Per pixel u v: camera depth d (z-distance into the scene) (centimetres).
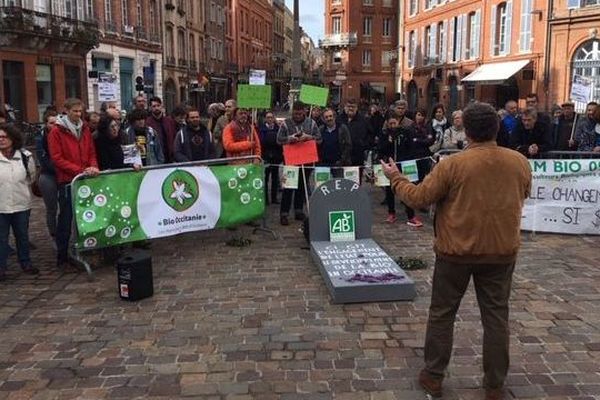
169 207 752
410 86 4484
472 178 372
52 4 2780
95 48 3152
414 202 394
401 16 4684
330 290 599
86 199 681
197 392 414
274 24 9312
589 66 2412
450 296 395
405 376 432
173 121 907
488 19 3102
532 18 2669
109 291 629
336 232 748
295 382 427
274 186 1109
